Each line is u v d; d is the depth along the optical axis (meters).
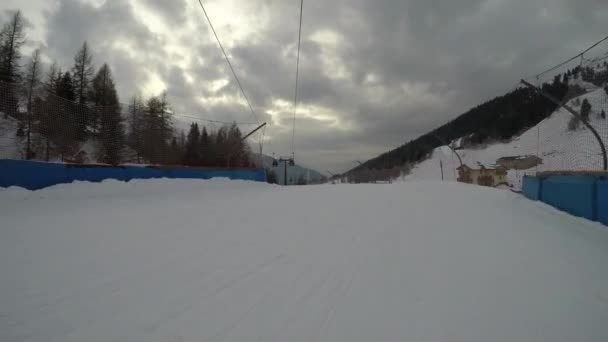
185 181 13.57
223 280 3.21
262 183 18.03
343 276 3.37
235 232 5.30
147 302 2.71
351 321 2.45
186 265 3.64
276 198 10.66
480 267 3.71
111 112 13.60
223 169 16.58
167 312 2.54
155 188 12.01
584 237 5.59
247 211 7.55
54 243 4.38
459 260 3.94
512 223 6.38
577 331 2.42
